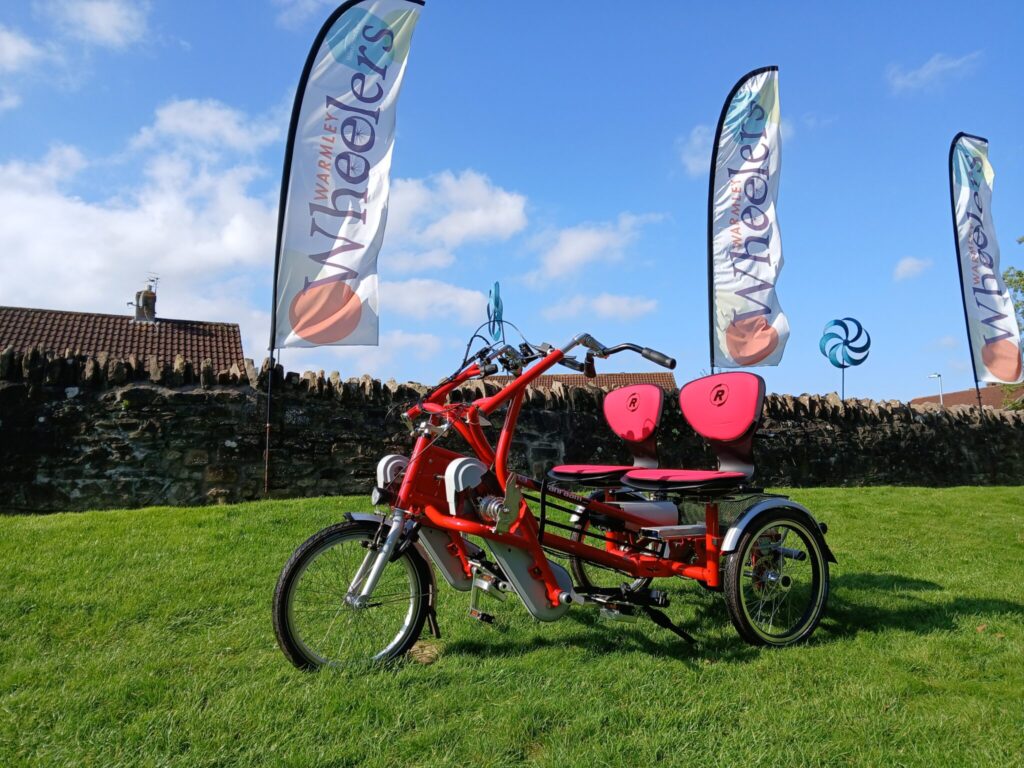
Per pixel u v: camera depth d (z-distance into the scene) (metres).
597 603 3.32
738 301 10.25
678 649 3.28
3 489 6.68
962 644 3.32
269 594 3.93
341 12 7.89
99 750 2.26
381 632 3.20
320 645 3.04
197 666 2.95
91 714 2.49
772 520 3.42
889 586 4.40
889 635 3.46
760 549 3.49
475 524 3.01
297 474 7.63
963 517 7.20
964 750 2.31
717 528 3.46
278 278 7.56
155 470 7.16
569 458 8.93
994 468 12.23
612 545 3.70
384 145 8.06
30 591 3.82
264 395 7.63
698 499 3.49
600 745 2.32
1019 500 8.62
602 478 3.63
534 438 8.79
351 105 7.94
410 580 3.17
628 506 3.60
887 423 11.35
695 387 3.75
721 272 10.29
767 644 3.34
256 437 7.53
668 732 2.41
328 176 7.79
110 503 6.98
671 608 3.88
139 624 3.47
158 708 2.55
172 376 7.43
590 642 3.32
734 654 3.21
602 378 27.67
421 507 3.13
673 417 9.59
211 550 4.75
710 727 2.46
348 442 7.89
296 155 7.68
